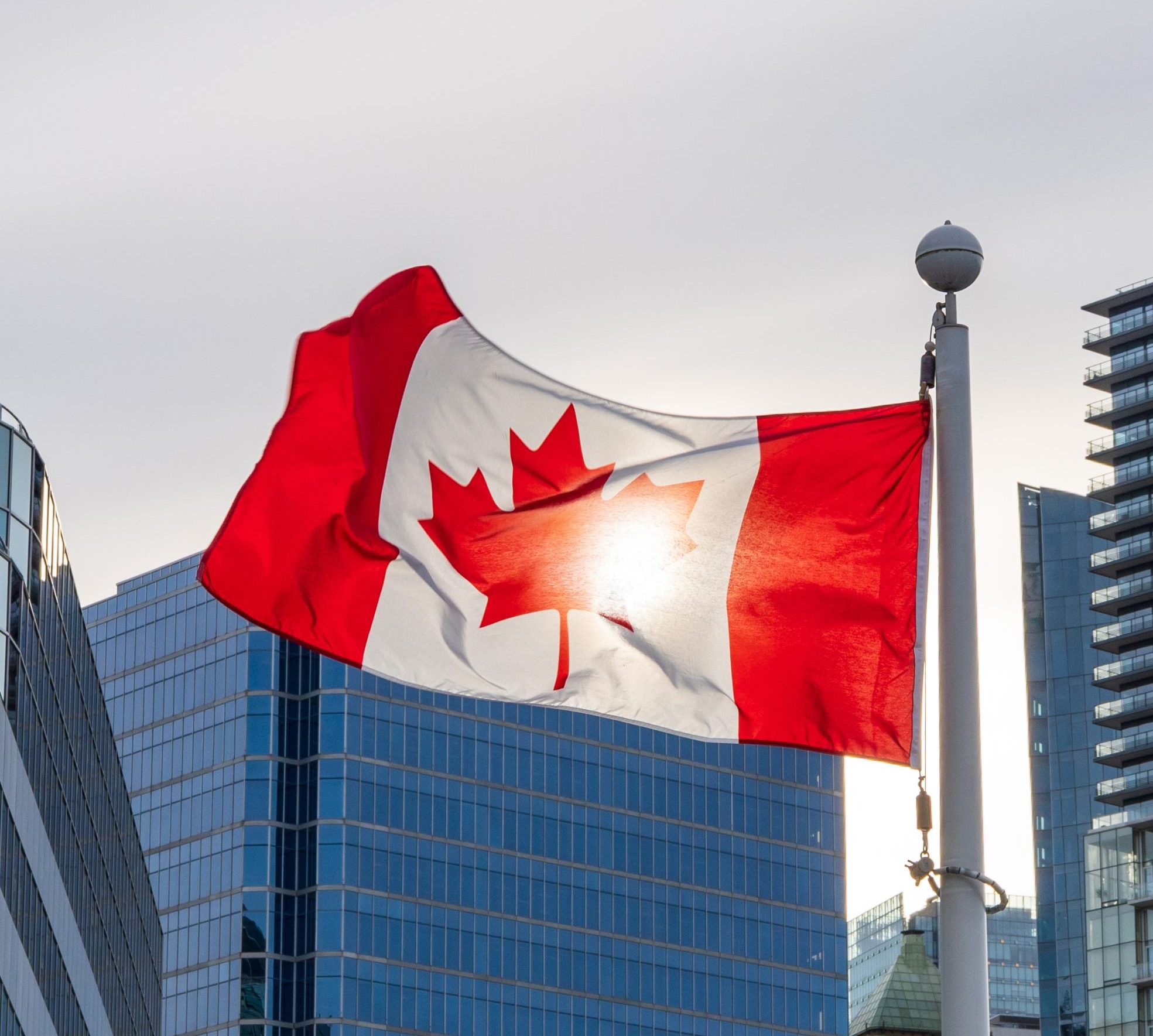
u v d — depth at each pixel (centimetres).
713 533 3084
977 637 2594
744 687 3042
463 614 3150
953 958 2498
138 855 18688
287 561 3192
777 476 3077
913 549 3031
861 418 3064
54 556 13525
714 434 3123
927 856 2525
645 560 3111
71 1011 14200
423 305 3259
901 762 2988
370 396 3234
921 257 2705
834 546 3044
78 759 14738
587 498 3142
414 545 3189
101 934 15862
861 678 3014
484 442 3200
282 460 3212
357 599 3189
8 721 11812
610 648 3122
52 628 13450
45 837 13088
